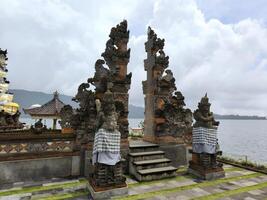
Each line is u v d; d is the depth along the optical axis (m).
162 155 11.17
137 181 9.54
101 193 7.53
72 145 10.20
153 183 9.30
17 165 9.03
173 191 8.38
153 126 12.63
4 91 21.72
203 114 10.72
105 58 11.50
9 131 12.78
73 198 7.58
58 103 18.50
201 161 10.38
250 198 7.70
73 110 11.18
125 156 10.78
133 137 19.16
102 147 7.89
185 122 13.15
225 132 109.12
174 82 13.14
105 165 7.88
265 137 75.19
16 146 9.16
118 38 11.73
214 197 7.80
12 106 21.44
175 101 13.04
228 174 10.83
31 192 8.02
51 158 9.63
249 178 10.16
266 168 11.47
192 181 9.63
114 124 8.25
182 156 12.49
